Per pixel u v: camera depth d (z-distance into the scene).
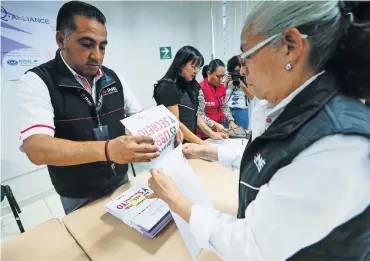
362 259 0.44
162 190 0.61
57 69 0.97
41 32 2.09
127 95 1.25
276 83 0.46
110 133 1.10
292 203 0.38
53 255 0.68
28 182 2.23
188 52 1.59
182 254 0.67
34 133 0.80
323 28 0.38
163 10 2.95
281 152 0.42
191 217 0.52
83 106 1.01
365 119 0.38
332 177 0.35
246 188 0.53
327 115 0.39
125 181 1.25
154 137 0.71
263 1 0.41
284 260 0.41
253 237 0.43
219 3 3.16
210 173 1.08
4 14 1.87
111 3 2.53
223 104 2.45
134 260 0.65
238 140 1.41
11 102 2.01
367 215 0.39
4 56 1.92
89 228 0.78
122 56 2.75
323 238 0.39
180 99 1.67
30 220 2.07
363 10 0.38
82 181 1.06
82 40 0.87
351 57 0.40
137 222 0.75
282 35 0.40
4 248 0.71
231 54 3.02
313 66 0.42
